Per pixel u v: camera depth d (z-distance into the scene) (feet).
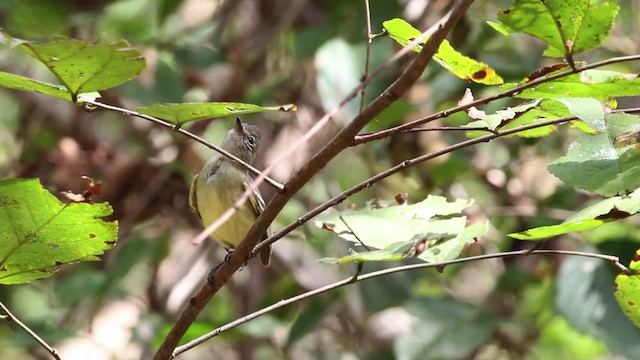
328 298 38.73
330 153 16.62
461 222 19.79
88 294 37.06
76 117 43.73
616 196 16.83
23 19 43.32
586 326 33.88
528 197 41.88
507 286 39.09
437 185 40.47
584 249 35.22
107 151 41.19
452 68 18.34
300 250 40.37
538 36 16.85
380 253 17.62
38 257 18.47
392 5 37.32
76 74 15.48
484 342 35.50
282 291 41.42
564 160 17.60
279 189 17.10
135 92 38.22
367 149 40.29
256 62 42.22
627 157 17.39
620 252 34.91
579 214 16.90
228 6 43.68
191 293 40.78
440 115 16.67
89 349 38.50
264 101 40.42
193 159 40.75
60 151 40.91
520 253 17.56
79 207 17.30
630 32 43.62
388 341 40.93
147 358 36.65
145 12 43.16
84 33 44.91
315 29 37.78
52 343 38.37
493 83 18.37
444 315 36.45
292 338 37.78
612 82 17.62
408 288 37.60
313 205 42.47
